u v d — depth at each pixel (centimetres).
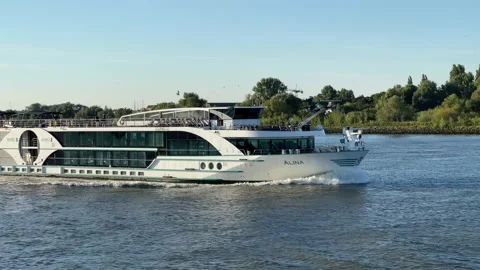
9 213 5809
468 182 7562
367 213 5481
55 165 7975
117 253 4406
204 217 5416
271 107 18388
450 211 5581
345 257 4216
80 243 4684
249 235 4788
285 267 4038
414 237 4675
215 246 4519
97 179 7738
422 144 15650
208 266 4084
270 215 5425
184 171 7169
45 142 8019
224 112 7256
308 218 5294
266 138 6894
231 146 6919
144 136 7388
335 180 6975
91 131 7694
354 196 6253
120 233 4944
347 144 7288
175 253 4372
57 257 4347
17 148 8244
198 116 7362
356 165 7156
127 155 7512
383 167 9688
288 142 6994
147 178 7400
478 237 4653
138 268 4078
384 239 4622
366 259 4169
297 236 4734
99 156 7694
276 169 6862
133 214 5622
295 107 18875
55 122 8200
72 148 7831
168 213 5616
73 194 6806
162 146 7281
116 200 6341
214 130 7000
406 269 3972
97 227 5159
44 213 5775
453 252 4297
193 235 4825
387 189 6781
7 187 7431
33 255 4406
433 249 4369
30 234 4975
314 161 6869
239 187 6819
